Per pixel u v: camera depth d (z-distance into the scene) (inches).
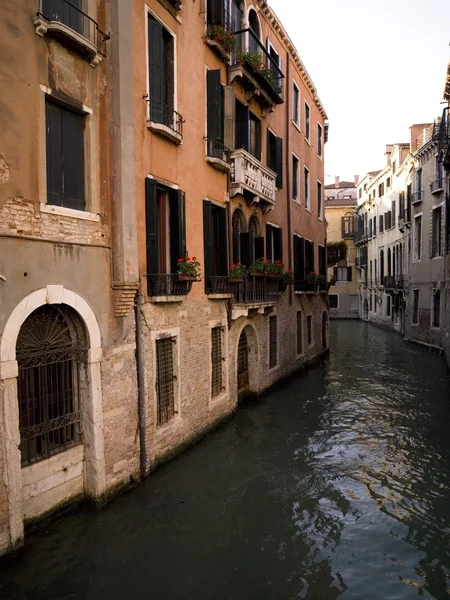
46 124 246.4
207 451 377.7
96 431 272.1
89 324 266.2
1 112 216.4
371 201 1595.7
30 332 245.4
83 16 264.2
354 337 1227.2
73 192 263.3
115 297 284.7
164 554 245.9
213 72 401.7
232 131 429.1
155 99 325.4
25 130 228.8
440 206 923.4
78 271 259.3
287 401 544.7
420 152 1009.5
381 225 1465.3
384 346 1035.3
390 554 253.9
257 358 538.3
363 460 377.1
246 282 464.8
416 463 373.1
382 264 1464.1
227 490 317.1
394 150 1293.1
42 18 231.6
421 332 1024.2
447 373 720.3
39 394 250.7
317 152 844.6
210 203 403.5
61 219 249.6
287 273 597.0
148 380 318.0
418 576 236.5
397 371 739.4
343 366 781.9
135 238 293.7
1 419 218.7
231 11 457.1
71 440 273.0
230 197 454.6
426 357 875.4
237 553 250.2
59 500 262.7
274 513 291.6
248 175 471.8
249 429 438.3
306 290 741.9
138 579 226.7
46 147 245.8
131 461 302.8
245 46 486.3
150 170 320.5
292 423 463.2
